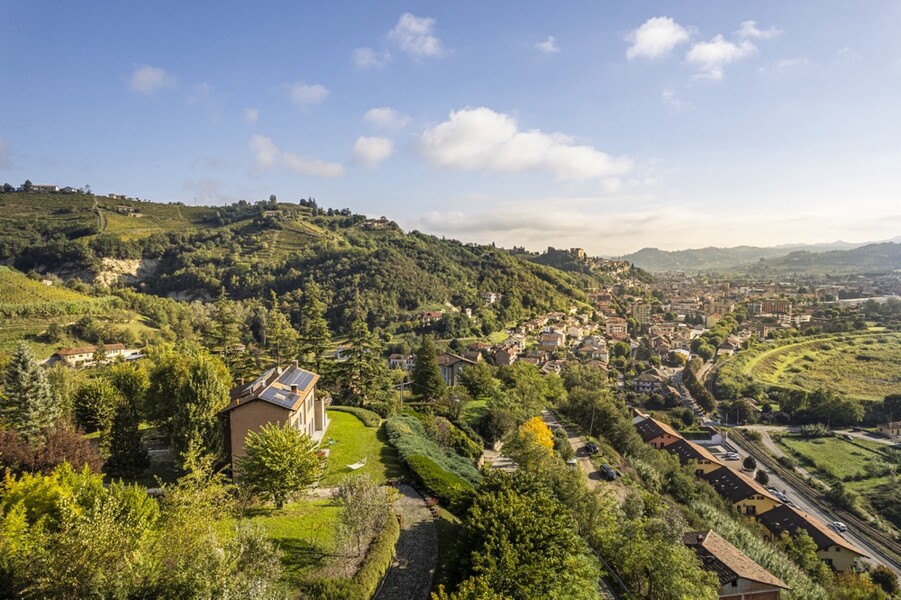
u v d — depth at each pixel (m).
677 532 33.91
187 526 19.30
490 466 48.28
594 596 25.03
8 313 108.75
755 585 37.81
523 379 82.62
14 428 38.72
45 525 21.86
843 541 62.88
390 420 52.34
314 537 27.38
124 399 45.97
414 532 30.42
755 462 98.12
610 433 79.19
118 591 14.73
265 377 44.69
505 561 22.03
